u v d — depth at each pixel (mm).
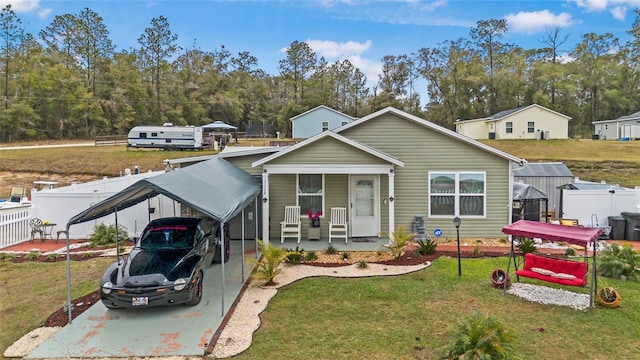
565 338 6176
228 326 6598
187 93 66375
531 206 14883
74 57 60281
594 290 7895
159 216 13914
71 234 13648
